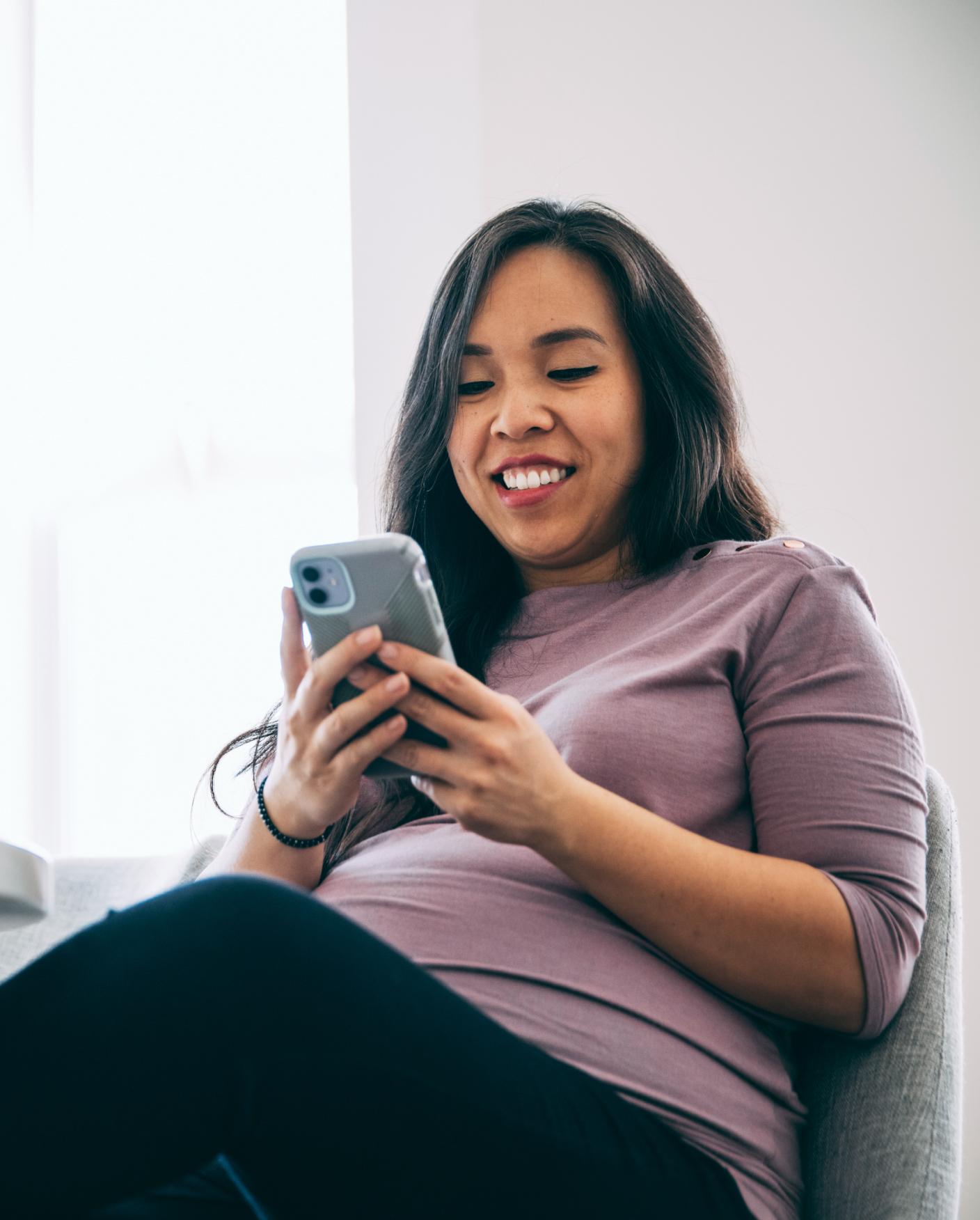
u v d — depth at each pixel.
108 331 2.71
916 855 1.00
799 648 1.09
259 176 2.72
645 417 1.27
